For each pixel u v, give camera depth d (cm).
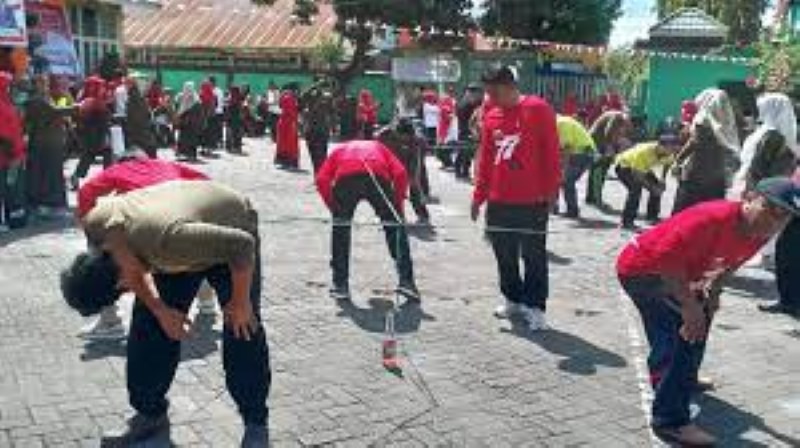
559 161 695
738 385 601
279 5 3719
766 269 955
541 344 666
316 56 3359
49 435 486
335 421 515
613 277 899
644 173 1193
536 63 3166
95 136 1301
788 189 454
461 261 948
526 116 687
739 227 470
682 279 481
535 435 507
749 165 860
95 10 2519
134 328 467
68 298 457
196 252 409
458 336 678
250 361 460
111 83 1845
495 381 585
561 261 973
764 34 2523
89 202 524
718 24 2967
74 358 596
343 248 761
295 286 808
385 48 3247
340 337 664
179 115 1908
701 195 892
